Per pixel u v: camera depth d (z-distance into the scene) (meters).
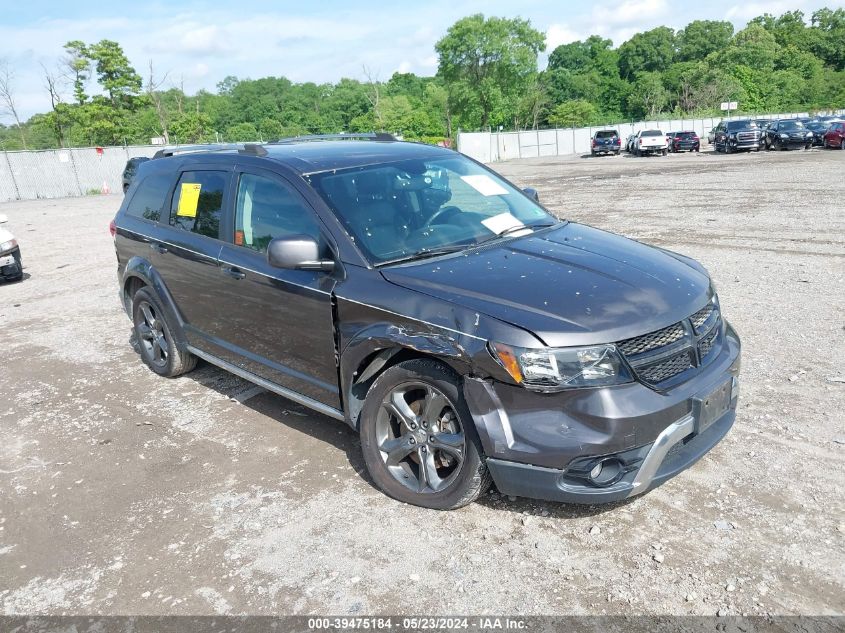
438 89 100.81
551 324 3.03
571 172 29.19
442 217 4.10
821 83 105.88
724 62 110.00
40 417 5.14
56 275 10.91
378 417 3.64
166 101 62.50
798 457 3.78
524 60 85.81
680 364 3.22
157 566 3.26
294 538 3.40
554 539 3.25
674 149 41.28
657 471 3.12
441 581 3.01
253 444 4.45
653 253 3.98
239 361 4.70
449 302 3.27
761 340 5.66
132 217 5.72
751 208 13.27
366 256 3.70
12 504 3.93
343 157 4.42
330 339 3.82
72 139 50.88
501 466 3.12
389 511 3.58
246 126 102.81
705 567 2.98
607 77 128.88
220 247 4.59
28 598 3.11
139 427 4.82
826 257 8.54
